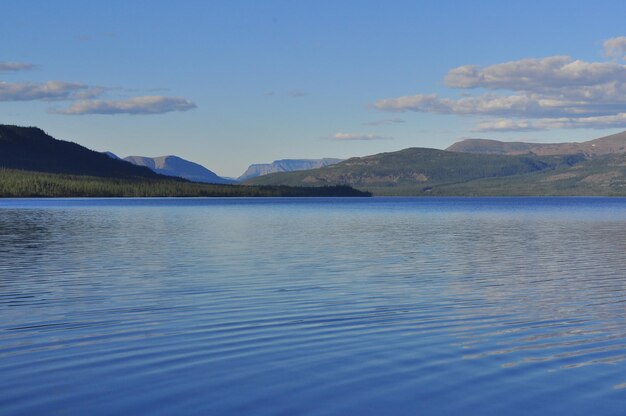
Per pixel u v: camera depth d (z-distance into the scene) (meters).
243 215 112.06
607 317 22.38
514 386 14.95
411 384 15.12
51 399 14.10
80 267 36.12
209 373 15.88
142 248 47.84
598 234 64.81
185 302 25.19
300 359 17.11
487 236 61.78
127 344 18.56
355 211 138.62
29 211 125.69
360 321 21.67
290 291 27.89
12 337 19.36
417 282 30.70
